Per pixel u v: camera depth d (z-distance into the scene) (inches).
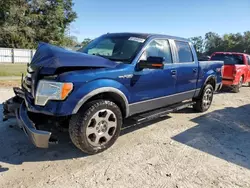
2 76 480.7
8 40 1480.1
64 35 1809.8
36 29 1628.9
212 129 194.9
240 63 426.9
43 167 123.6
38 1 1605.6
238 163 136.9
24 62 1230.9
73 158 134.1
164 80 175.2
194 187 111.2
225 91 413.4
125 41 169.9
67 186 108.1
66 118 135.3
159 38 177.5
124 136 169.8
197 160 137.9
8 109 155.6
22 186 106.8
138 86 153.9
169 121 211.0
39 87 122.3
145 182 113.6
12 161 128.3
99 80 131.1
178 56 193.5
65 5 1780.3
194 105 242.1
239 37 3339.1
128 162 132.0
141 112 165.8
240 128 201.6
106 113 137.5
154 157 139.1
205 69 231.9
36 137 117.0
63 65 123.3
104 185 110.0
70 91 120.2
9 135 160.6
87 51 177.6
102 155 138.7
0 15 1451.8
